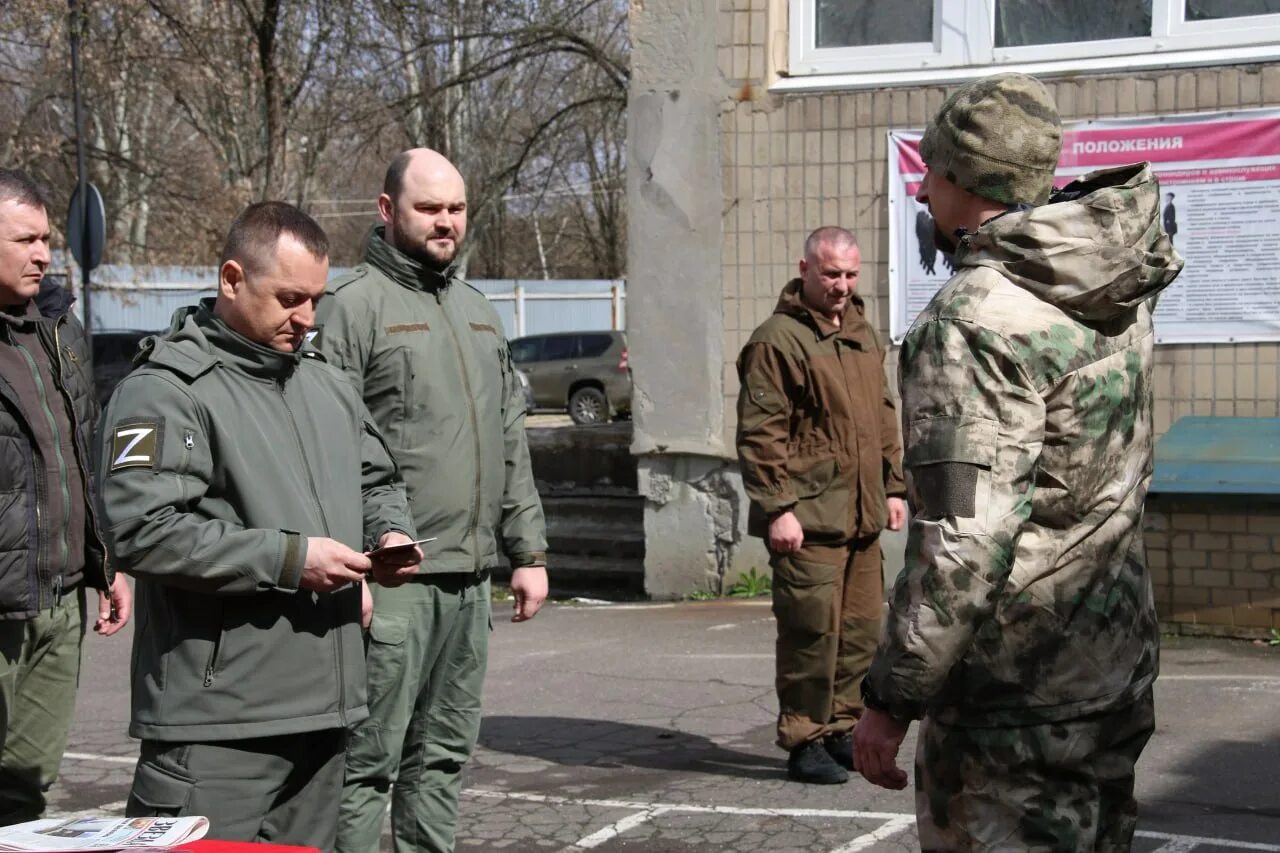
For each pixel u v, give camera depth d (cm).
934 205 271
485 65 2120
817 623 516
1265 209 764
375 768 380
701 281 889
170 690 296
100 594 440
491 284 3600
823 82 858
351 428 331
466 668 402
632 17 888
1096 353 248
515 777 543
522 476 421
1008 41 827
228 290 308
